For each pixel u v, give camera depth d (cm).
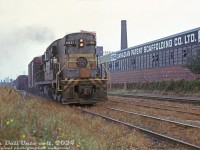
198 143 994
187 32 4272
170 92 3878
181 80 3819
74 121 1249
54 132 791
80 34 2241
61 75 2261
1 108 896
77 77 2173
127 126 1255
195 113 1722
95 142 816
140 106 2211
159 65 5184
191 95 3416
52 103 2205
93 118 1452
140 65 6006
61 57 2322
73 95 2156
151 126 1325
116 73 7444
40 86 3425
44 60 2981
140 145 960
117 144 914
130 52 6538
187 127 1239
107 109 1953
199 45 3953
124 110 1917
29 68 4872
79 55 2216
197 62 3656
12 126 674
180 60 4469
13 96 1547
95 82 2191
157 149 924
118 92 5091
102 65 2459
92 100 2191
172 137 1084
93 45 2270
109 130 1163
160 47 5138
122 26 10919
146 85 4616
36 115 921
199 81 3525
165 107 2159
